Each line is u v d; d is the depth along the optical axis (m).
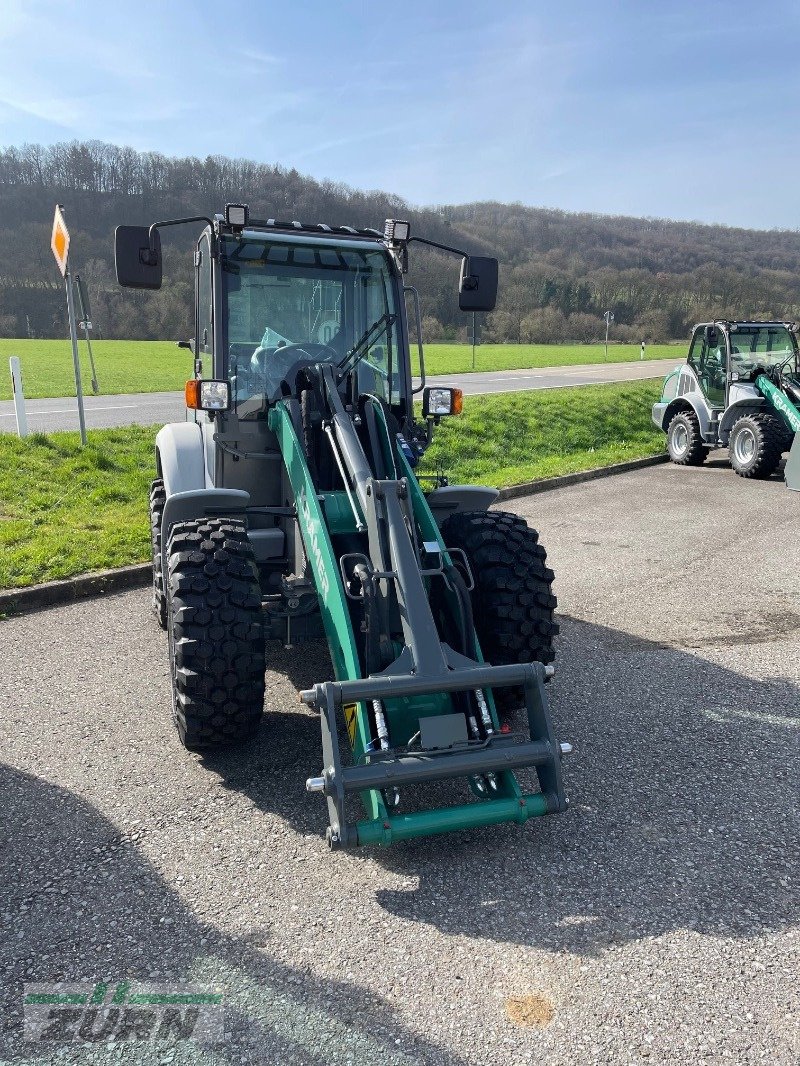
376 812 3.06
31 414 15.02
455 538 4.40
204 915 2.79
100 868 3.04
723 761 3.91
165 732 4.11
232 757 3.87
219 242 4.44
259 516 4.59
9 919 2.76
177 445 4.93
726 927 2.76
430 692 3.17
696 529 8.88
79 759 3.83
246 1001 2.42
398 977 2.52
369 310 4.76
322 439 4.15
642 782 3.72
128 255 4.02
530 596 3.98
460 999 2.44
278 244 4.54
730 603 6.34
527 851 3.20
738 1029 2.33
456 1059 2.22
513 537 4.18
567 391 19.84
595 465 12.93
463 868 3.09
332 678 4.81
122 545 7.16
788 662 5.15
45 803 3.46
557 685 4.79
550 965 2.58
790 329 13.34
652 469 13.48
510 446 14.42
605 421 17.20
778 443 11.97
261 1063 2.21
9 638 5.40
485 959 2.60
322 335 4.69
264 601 4.12
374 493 3.59
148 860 3.09
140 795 3.53
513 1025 2.34
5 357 35.22
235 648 3.54
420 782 3.06
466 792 3.56
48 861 3.07
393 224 4.62
